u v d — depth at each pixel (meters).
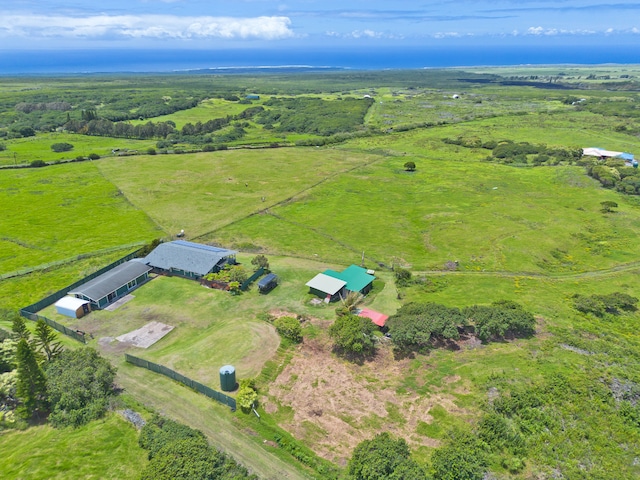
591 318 57.00
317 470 35.22
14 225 90.44
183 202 104.38
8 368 44.62
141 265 67.69
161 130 188.75
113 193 110.44
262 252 78.62
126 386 44.41
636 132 169.88
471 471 33.25
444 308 54.16
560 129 181.50
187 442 35.00
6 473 33.81
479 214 96.38
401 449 34.84
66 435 38.09
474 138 166.75
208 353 49.38
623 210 97.38
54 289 65.62
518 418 39.34
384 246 81.19
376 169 134.25
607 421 38.81
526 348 49.25
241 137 185.75
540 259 76.12
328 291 61.41
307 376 46.06
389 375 46.22
